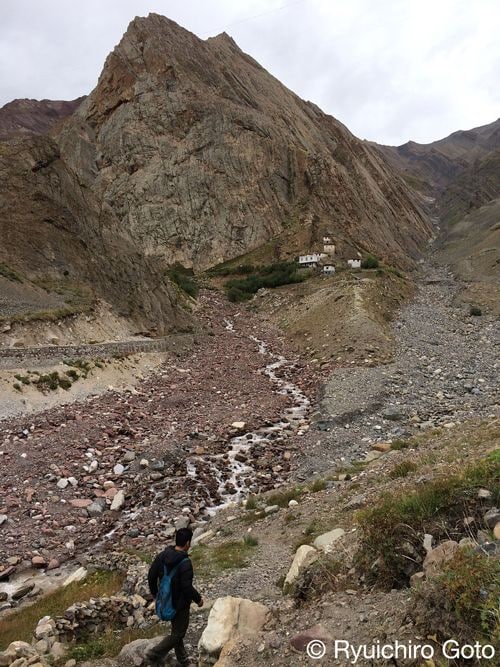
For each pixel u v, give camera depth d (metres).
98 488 19.53
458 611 5.38
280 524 14.01
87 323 39.44
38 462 21.00
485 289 74.62
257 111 135.38
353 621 6.44
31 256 41.59
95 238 48.47
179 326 51.69
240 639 7.05
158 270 57.56
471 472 8.67
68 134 117.56
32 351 30.77
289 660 6.15
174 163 112.75
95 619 9.45
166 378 37.00
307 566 8.82
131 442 23.97
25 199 44.28
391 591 6.86
